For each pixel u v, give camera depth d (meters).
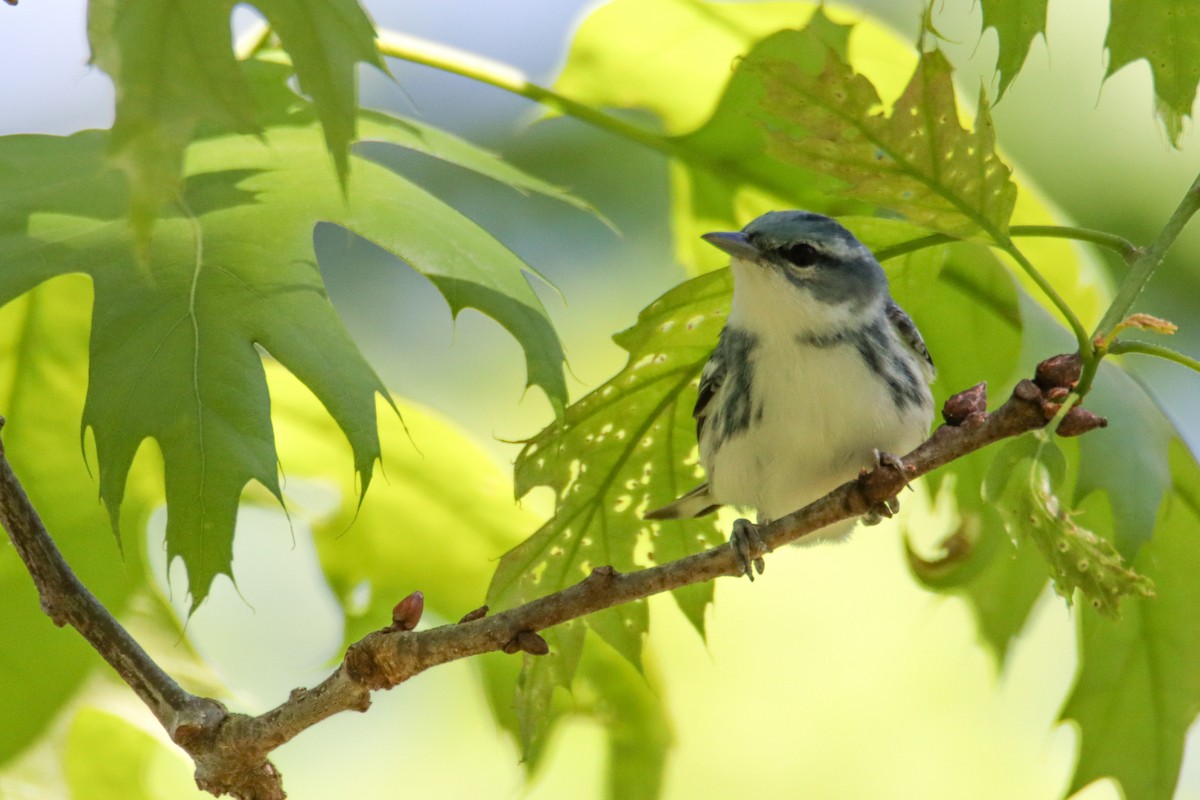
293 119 7.70
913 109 6.39
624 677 9.27
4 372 8.52
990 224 6.55
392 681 6.33
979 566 8.73
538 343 6.48
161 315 6.22
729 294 8.44
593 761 12.92
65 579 6.61
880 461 6.48
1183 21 7.00
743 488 9.31
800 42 9.52
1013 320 9.12
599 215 8.10
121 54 4.53
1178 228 6.24
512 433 13.61
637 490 8.23
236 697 8.53
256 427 5.99
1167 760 8.45
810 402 9.12
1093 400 8.07
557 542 8.20
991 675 8.78
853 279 9.11
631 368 8.17
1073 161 14.21
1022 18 6.41
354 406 6.07
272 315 6.24
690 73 10.32
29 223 6.68
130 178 4.50
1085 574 6.14
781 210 9.52
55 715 8.24
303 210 6.79
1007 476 6.26
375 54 4.81
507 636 6.23
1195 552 8.41
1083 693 8.55
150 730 8.31
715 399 9.12
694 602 8.36
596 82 10.48
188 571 5.77
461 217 7.02
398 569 9.62
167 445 5.91
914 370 9.28
